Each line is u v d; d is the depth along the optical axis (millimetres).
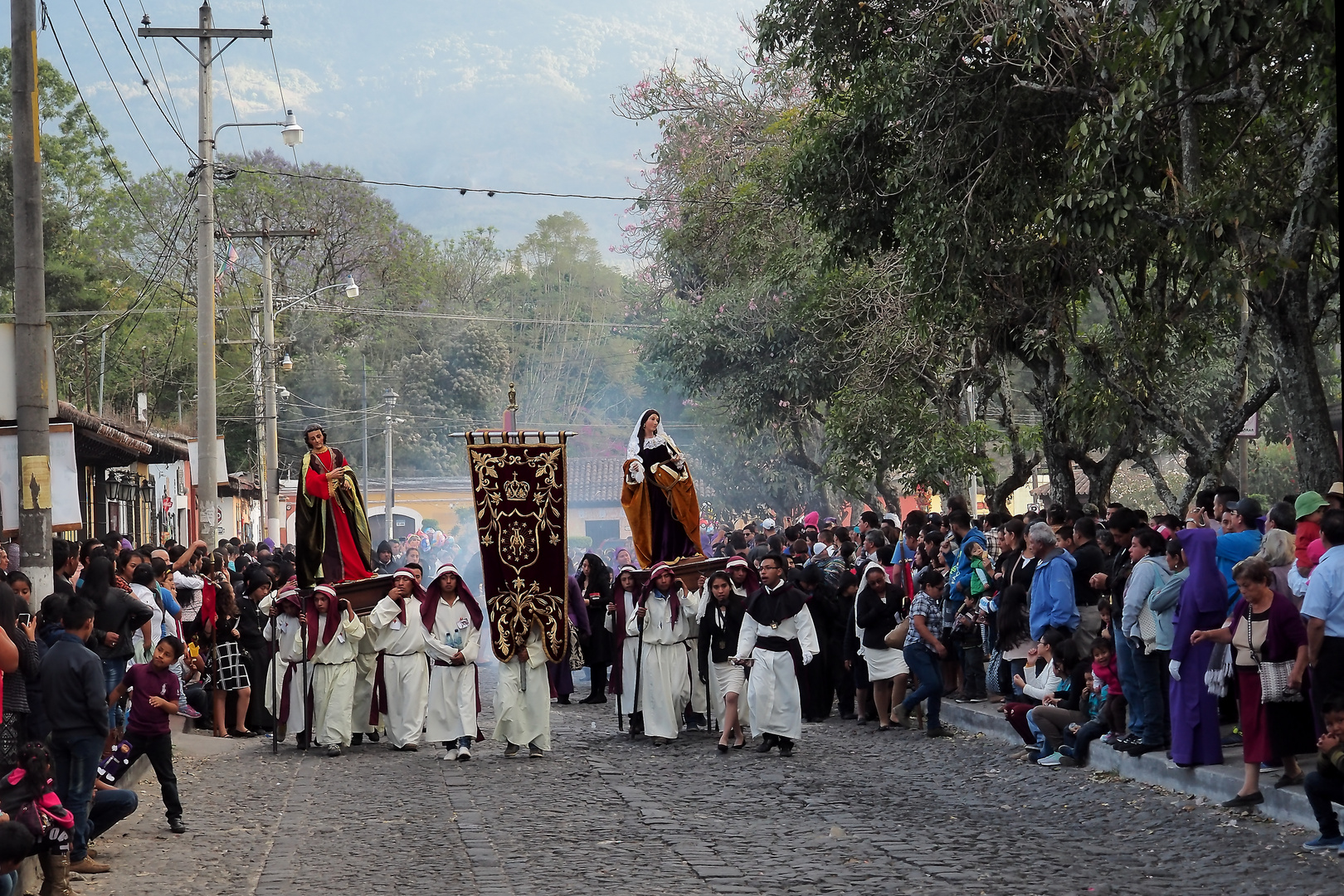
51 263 44312
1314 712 9289
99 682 8828
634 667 15312
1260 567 9617
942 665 16484
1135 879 8180
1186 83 12883
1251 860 8484
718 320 31359
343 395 63625
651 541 15617
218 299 52969
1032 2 13375
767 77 29062
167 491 36062
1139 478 41219
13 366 11805
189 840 9820
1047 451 18047
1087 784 11398
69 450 11977
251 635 16562
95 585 11508
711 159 29750
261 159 64062
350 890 8172
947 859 8820
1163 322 15820
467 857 9062
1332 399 17328
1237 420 14383
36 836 7754
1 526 13086
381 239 66688
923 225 16125
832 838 9555
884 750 13984
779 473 40500
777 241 26453
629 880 8328
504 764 13586
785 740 13758
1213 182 13234
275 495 34688
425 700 15000
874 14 16656
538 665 14180
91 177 47906
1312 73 11898
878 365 20922
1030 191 15891
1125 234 13539
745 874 8469
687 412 43188
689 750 14312
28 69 11945
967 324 18250
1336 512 9281
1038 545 13023
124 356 46625
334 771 13266
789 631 13820
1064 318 16969
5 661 7348
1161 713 11414
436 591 14242
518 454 14336
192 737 15711
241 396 53625
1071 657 12617
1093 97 14945
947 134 15859
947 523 16797
